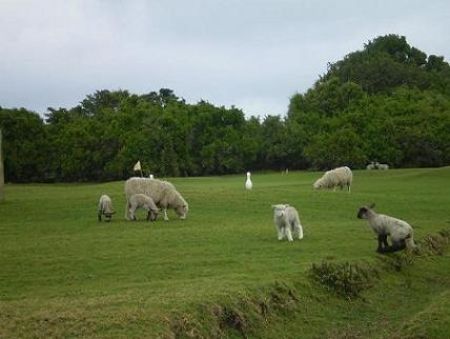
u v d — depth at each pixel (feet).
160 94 479.41
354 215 115.75
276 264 70.13
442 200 136.46
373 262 75.05
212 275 64.28
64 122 353.31
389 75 461.78
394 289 71.36
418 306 66.59
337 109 377.91
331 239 87.61
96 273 65.10
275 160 370.32
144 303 50.90
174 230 94.27
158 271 66.08
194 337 47.88
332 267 68.28
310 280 65.82
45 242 82.99
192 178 272.31
